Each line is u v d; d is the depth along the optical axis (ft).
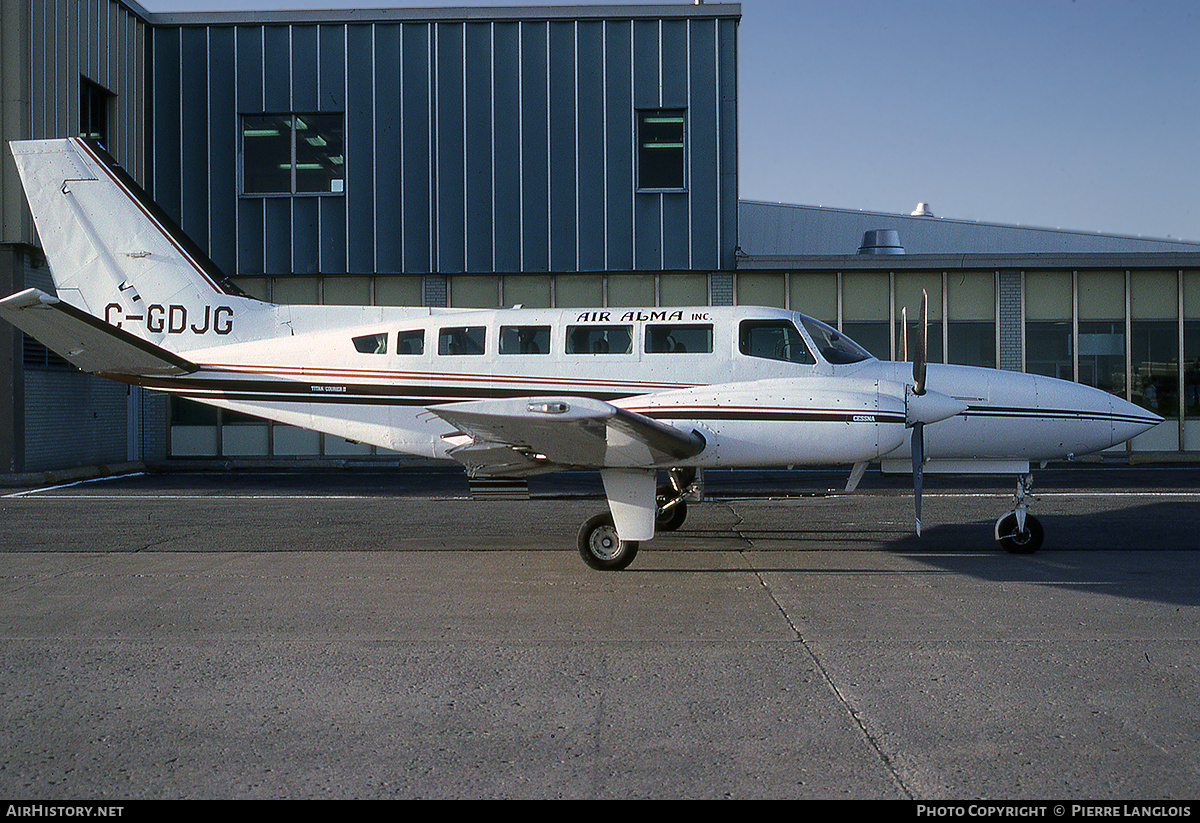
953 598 20.75
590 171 55.62
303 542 28.91
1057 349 55.93
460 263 55.88
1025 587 21.91
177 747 12.40
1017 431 27.45
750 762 11.81
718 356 27.61
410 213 55.93
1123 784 11.07
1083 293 55.83
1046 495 39.63
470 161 55.77
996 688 14.48
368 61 55.77
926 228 85.56
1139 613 19.16
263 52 56.03
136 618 19.16
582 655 16.46
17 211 45.57
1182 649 16.49
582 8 55.31
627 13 55.21
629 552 24.18
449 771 11.61
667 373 27.66
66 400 50.19
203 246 56.34
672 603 20.45
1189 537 29.07
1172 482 43.98
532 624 18.65
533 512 35.70
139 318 31.35
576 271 55.72
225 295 31.22
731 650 16.69
